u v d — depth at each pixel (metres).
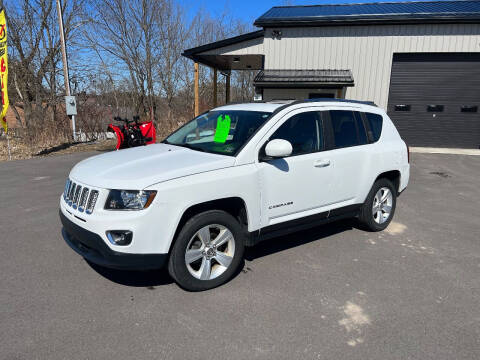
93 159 3.76
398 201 6.84
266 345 2.61
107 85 23.33
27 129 14.98
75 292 3.28
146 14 22.44
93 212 2.98
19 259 3.94
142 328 2.78
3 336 2.65
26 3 16.75
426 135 14.91
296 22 14.44
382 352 2.56
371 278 3.66
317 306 3.13
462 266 4.00
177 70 26.12
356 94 15.02
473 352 2.58
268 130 3.67
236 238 3.46
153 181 2.96
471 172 9.94
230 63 19.70
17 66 17.00
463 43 13.86
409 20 13.77
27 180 7.84
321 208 4.21
